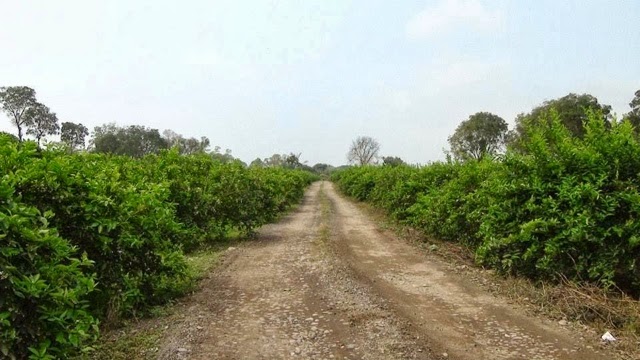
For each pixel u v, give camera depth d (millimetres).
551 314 6172
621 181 6676
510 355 4938
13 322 3301
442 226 11406
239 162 14203
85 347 4238
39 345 3439
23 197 4422
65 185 4766
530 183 7613
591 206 6680
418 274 8742
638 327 5543
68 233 4953
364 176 28688
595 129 7324
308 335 5457
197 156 12852
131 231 5820
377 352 4965
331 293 7191
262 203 14531
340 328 5684
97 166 6844
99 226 5043
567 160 7316
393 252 11094
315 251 10781
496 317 6188
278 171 26188
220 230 12219
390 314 6176
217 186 12359
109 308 5516
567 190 6996
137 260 5977
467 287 7742
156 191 6828
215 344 5152
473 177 10531
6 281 3219
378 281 8188
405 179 17062
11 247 3301
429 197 12352
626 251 6348
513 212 7875
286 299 6918
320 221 17828
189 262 9422
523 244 7723
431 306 6707
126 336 5227
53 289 3455
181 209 10695
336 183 56562
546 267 7035
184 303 6629
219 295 7125
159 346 4973
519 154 8133
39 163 4586
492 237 8078
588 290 6426
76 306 3820
